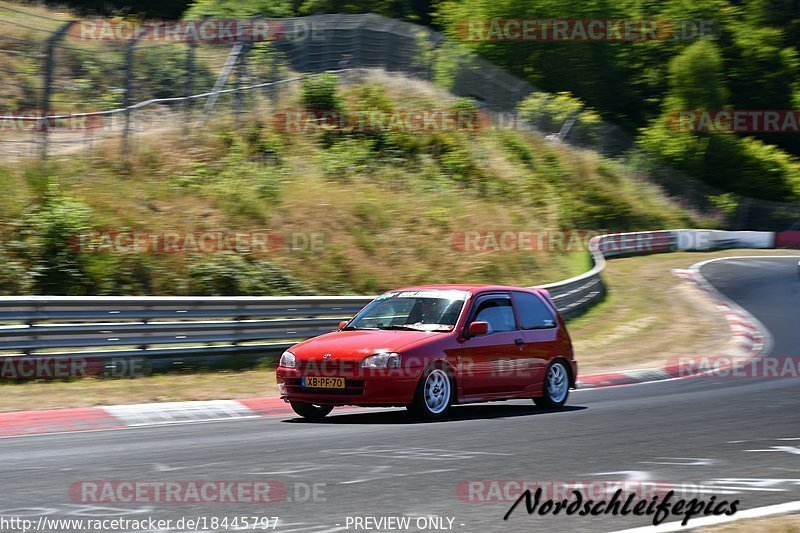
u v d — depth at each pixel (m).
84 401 41.38
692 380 57.06
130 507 20.67
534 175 142.38
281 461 26.83
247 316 56.72
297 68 133.50
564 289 86.69
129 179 80.62
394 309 41.12
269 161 97.81
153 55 110.19
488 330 40.34
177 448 29.67
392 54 149.62
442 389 37.94
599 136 192.50
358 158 110.06
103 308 49.69
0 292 58.53
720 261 147.88
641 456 28.30
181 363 52.91
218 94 100.75
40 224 65.19
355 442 30.80
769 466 26.64
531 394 41.66
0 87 95.38
